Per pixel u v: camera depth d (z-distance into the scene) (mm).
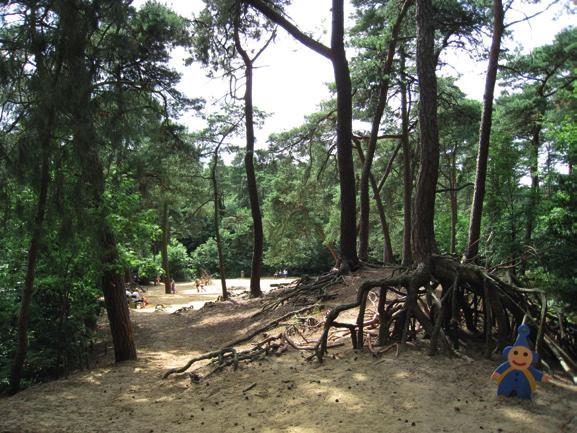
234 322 15305
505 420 5410
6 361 10422
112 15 8328
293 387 7000
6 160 7895
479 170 12617
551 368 7016
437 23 16312
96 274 10078
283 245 37031
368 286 8516
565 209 8430
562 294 8156
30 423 6473
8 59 7820
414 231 8727
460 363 7168
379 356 7789
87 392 8008
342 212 15266
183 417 6457
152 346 13320
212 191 35594
